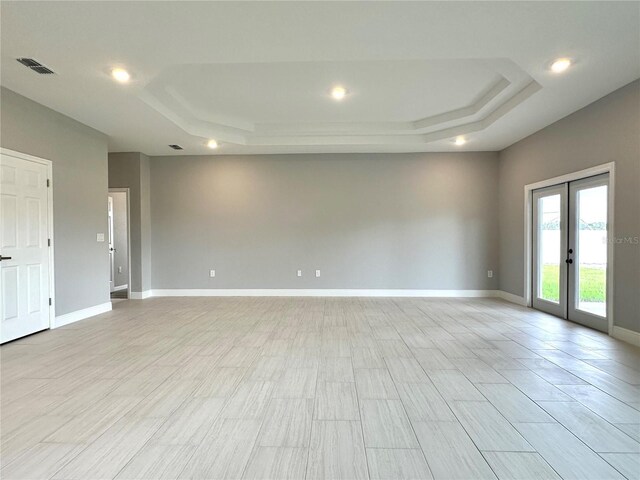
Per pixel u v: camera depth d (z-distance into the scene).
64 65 3.44
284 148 6.70
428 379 3.01
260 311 5.77
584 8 2.61
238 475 1.81
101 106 4.53
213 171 7.28
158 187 7.31
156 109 4.67
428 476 1.80
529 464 1.90
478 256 7.09
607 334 4.32
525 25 2.82
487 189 7.05
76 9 2.59
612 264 4.17
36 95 4.18
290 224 7.25
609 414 2.42
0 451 2.02
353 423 2.31
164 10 2.61
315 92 4.72
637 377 3.04
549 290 5.61
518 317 5.29
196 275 7.34
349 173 7.19
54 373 3.16
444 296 7.12
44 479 1.78
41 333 4.45
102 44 3.07
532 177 5.83
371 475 1.81
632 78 3.77
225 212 7.29
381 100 5.01
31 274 4.37
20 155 4.19
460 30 2.89
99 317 5.35
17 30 2.85
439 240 7.13
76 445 2.07
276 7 2.59
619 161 4.04
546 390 2.79
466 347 3.87
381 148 6.74
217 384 2.92
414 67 4.02
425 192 7.12
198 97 4.89
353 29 2.88
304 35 2.96
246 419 2.36
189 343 4.03
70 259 5.00
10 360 3.49
